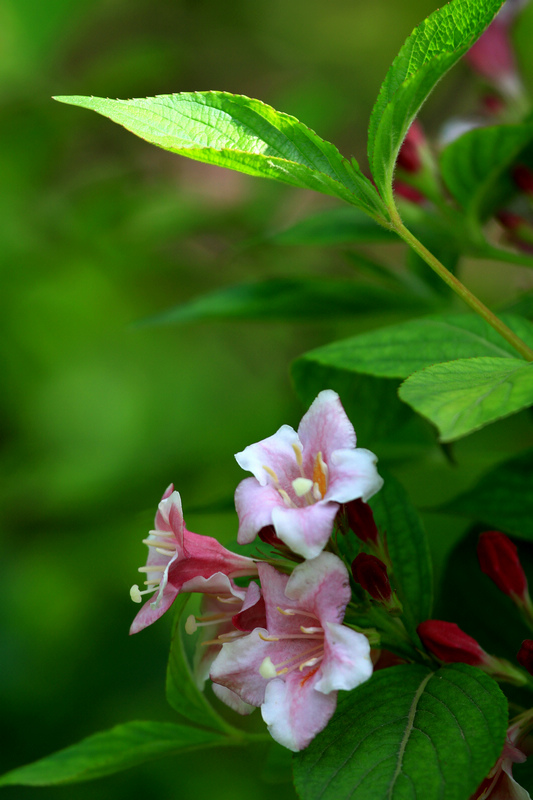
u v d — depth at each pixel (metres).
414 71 0.52
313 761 0.51
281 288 0.65
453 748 0.50
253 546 0.56
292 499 0.53
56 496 1.01
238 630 0.53
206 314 0.65
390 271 0.67
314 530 0.51
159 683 0.97
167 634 0.99
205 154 0.51
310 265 1.00
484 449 0.76
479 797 0.52
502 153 0.60
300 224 0.65
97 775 0.58
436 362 0.56
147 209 1.02
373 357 0.57
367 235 0.65
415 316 0.65
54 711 0.95
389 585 0.53
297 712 0.50
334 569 0.51
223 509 0.60
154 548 0.55
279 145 0.52
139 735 0.58
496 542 0.56
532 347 0.56
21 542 1.03
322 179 0.52
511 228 0.65
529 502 0.58
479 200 0.62
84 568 1.01
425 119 1.02
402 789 0.50
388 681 0.52
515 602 0.56
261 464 0.52
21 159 1.04
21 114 1.00
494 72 0.72
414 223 0.65
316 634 0.52
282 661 0.51
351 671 0.50
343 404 0.60
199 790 0.92
